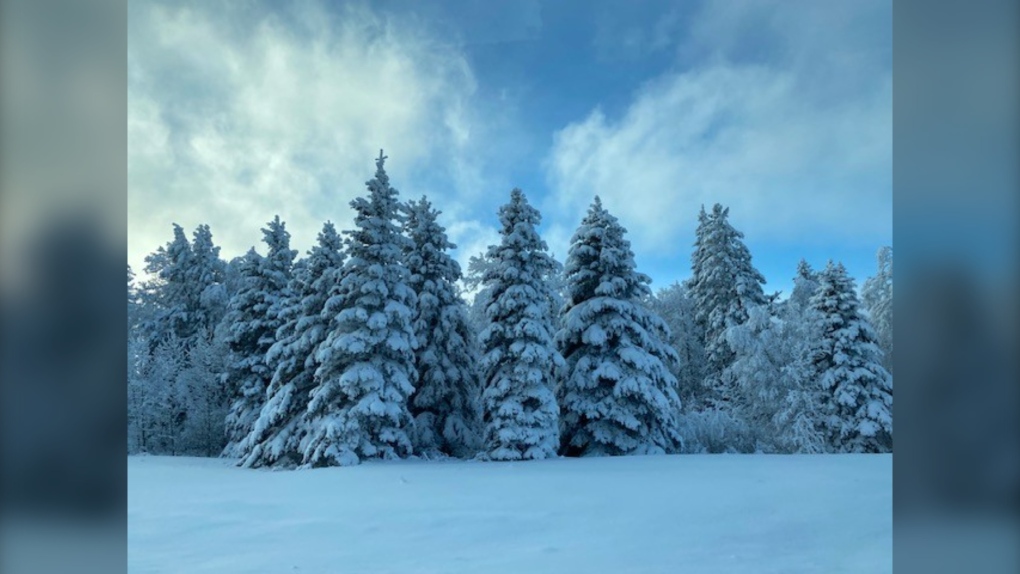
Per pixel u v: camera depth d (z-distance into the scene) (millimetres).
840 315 27562
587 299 25484
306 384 25016
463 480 13766
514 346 22359
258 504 10922
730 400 31828
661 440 23188
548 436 21891
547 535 7855
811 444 26062
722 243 40250
